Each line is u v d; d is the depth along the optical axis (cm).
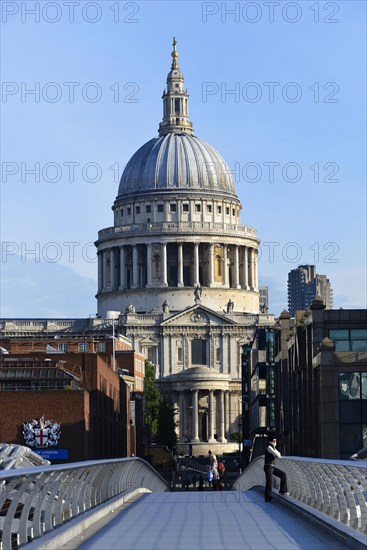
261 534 4178
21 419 11769
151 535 4144
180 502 6475
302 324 12700
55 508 3956
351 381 10644
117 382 16975
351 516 4019
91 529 4391
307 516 4869
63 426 11762
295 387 13775
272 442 6200
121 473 6575
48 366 13775
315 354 11231
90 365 13800
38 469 3238
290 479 6394
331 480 4462
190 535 4153
